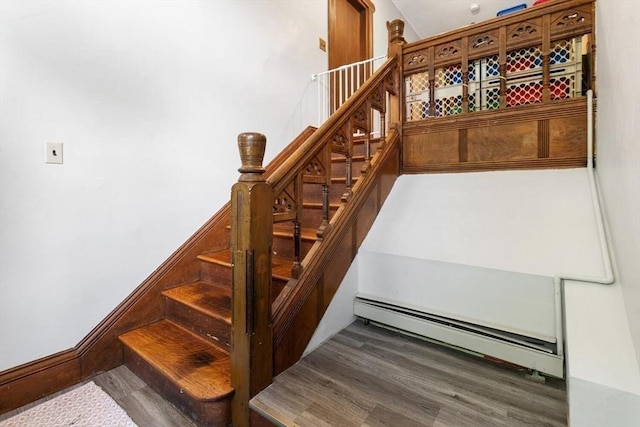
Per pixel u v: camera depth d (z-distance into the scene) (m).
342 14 4.02
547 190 1.82
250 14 2.74
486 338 1.52
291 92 3.20
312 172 1.60
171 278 2.13
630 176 0.93
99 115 1.78
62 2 1.63
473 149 2.21
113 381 1.69
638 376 0.83
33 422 1.39
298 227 1.55
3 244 1.46
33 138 1.54
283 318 1.47
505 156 2.09
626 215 1.00
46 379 1.57
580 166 1.86
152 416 1.42
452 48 2.26
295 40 3.25
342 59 4.02
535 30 1.96
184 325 1.94
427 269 1.74
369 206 2.08
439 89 2.40
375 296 1.93
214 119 2.44
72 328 1.69
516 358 1.44
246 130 2.71
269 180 1.36
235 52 2.60
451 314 1.66
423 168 2.41
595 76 1.77
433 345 1.73
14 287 1.50
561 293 1.35
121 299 1.90
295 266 1.58
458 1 5.03
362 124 2.01
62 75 1.63
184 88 2.23
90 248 1.76
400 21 2.47
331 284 1.78
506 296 1.50
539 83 2.03
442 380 1.42
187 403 1.41
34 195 1.55
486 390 1.34
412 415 1.19
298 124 3.29
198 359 1.60
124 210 1.91
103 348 1.78
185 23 2.23
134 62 1.94
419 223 1.98
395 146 2.43
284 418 1.19
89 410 1.47
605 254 1.32
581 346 0.94
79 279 1.72
